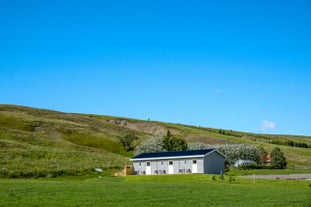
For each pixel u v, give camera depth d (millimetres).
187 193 42906
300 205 34625
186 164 85562
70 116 196125
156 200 37344
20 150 96312
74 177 75562
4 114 162500
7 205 32875
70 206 33156
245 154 130250
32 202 34812
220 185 53781
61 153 101438
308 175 81750
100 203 35031
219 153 88125
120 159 111812
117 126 196000
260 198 39250
